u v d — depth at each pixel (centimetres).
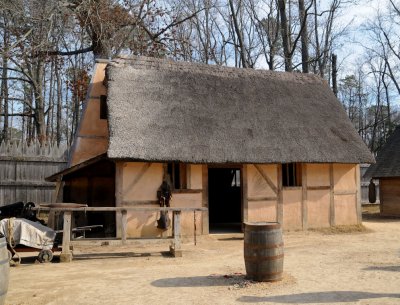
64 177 1287
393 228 1412
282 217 1270
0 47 1503
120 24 2162
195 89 1309
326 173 1338
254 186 1249
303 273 741
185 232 1176
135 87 1234
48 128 3419
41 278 723
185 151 1123
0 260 498
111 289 647
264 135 1245
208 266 817
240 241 1141
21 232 844
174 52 2433
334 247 1039
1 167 1542
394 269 763
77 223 1213
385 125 3553
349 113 4497
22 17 1623
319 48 2809
